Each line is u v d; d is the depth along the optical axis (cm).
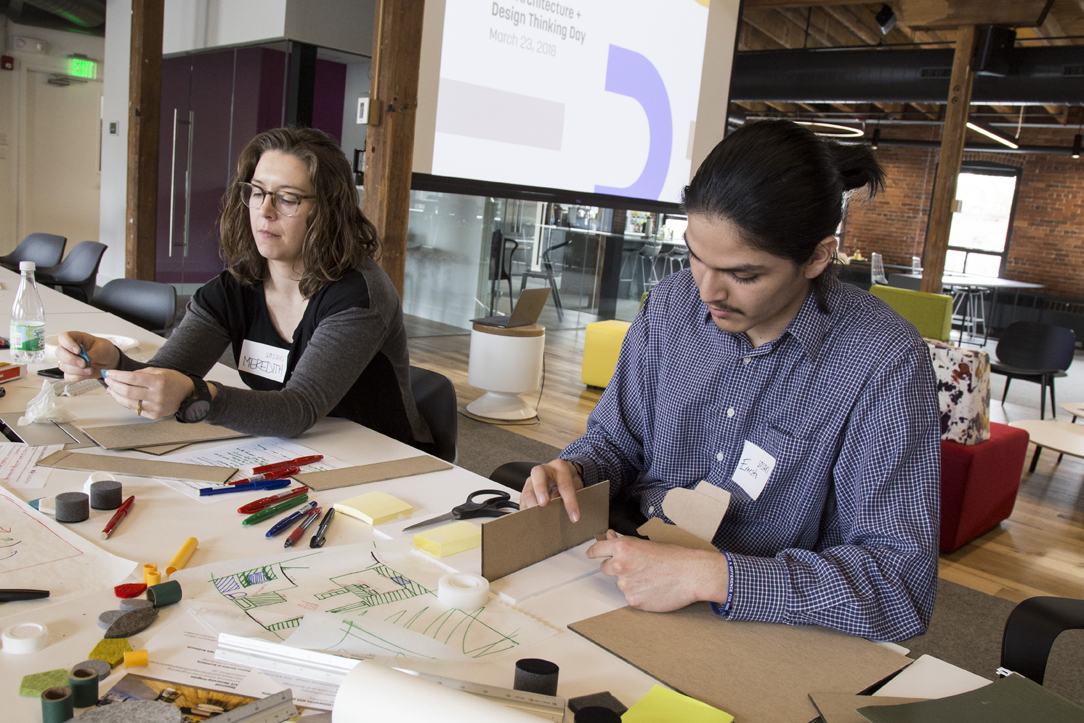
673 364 130
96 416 148
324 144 162
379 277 171
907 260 1268
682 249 867
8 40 813
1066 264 1123
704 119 549
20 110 834
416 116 369
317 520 112
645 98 499
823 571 99
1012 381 751
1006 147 1131
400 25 341
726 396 123
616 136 487
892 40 865
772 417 120
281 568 95
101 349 156
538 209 726
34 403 141
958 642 244
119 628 77
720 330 123
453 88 392
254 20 591
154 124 557
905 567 101
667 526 112
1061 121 1048
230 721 64
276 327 177
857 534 109
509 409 447
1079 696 218
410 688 59
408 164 356
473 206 677
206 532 105
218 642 78
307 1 571
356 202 168
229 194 169
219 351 178
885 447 109
